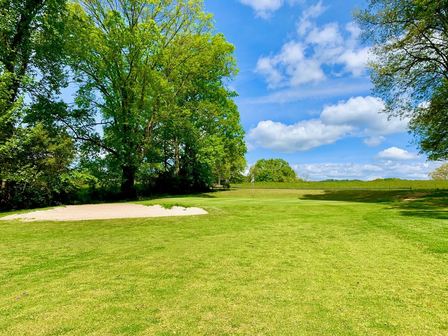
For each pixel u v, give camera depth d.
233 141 34.94
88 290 4.28
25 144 17.39
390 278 4.60
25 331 3.11
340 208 14.91
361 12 20.62
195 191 35.91
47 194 19.53
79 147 22.47
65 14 20.70
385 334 2.96
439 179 49.81
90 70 22.80
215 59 28.45
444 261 5.41
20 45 18.48
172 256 6.18
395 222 9.68
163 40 25.59
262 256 6.05
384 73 20.95
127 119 22.64
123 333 3.04
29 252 6.71
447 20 18.31
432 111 20.27
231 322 3.26
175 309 3.61
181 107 27.70
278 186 48.38
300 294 4.03
